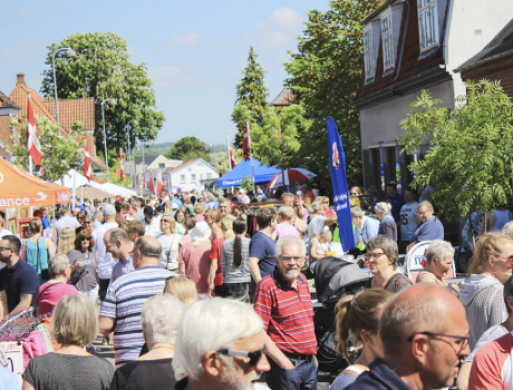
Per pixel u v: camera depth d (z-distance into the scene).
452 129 8.75
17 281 6.99
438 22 15.66
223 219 9.02
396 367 2.05
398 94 18.47
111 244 7.08
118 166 61.44
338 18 27.58
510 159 8.43
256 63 70.75
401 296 2.09
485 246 4.42
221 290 8.59
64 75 62.66
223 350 2.21
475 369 3.12
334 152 8.00
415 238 8.68
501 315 4.13
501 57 12.60
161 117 64.31
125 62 63.47
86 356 3.79
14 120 25.86
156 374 3.41
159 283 4.79
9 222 22.55
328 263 6.56
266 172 27.12
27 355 5.39
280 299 4.73
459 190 8.49
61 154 24.64
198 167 115.50
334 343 6.44
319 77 27.39
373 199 15.52
